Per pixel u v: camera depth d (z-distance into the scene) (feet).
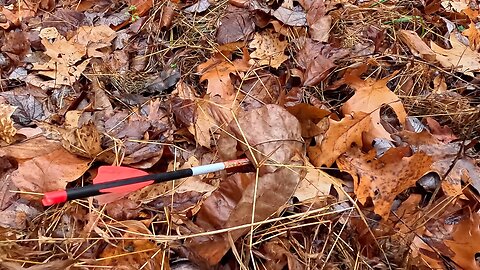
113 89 1.73
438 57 1.82
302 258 1.21
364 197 1.29
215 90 1.66
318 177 1.33
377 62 1.77
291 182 1.20
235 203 1.23
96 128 1.43
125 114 1.59
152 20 2.00
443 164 1.40
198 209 1.26
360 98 1.56
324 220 1.27
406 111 1.64
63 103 1.67
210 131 1.49
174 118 1.57
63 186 1.32
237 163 1.32
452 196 1.31
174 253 1.21
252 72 1.72
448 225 1.27
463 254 1.20
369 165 1.34
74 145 1.40
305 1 1.97
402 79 1.75
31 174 1.31
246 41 1.87
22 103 1.62
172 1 2.11
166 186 1.34
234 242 1.16
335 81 1.71
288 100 1.61
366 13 2.08
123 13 2.09
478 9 2.24
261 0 2.03
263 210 1.19
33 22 2.03
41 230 1.25
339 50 1.79
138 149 1.43
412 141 1.47
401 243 1.23
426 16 2.08
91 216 1.23
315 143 1.47
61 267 1.09
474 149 1.52
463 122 1.58
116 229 1.23
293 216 1.22
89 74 1.76
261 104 1.61
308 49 1.78
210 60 1.79
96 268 1.14
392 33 1.98
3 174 1.37
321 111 1.43
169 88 1.73
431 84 1.78
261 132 1.35
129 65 1.84
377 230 1.25
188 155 1.47
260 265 1.19
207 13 2.06
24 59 1.84
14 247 1.16
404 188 1.28
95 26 1.97
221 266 1.18
